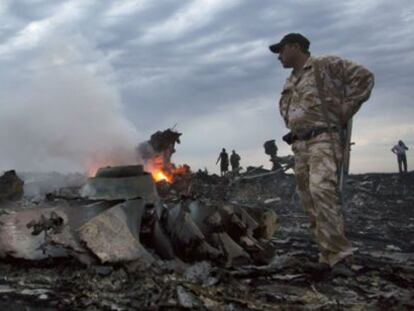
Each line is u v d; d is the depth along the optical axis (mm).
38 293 3305
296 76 4449
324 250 4102
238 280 3791
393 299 3277
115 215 3951
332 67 4219
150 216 4281
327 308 3102
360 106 4238
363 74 4137
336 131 4207
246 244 4363
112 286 3422
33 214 4105
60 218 3994
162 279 3562
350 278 3900
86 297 3195
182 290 3230
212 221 4254
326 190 4098
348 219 10672
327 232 4078
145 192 4734
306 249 5949
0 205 5859
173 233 4152
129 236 3863
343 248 4066
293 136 4441
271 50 4605
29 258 3928
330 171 4117
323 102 4199
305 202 4500
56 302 3111
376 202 14164
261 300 3250
